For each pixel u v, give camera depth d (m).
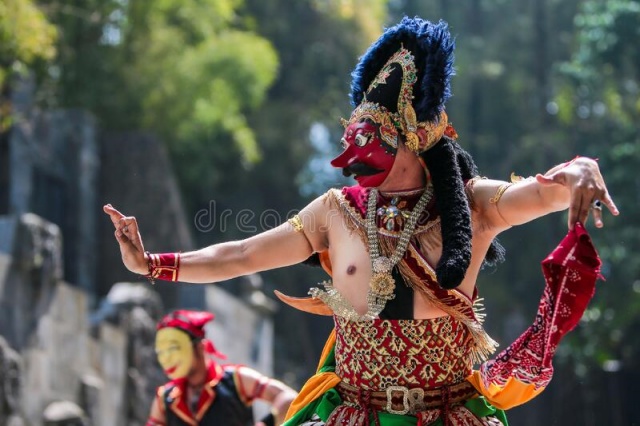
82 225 48.22
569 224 8.57
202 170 60.06
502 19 87.62
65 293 30.69
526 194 9.25
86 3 52.91
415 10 88.31
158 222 52.12
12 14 36.38
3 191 42.72
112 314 34.75
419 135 9.61
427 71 9.65
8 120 41.03
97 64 54.66
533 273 73.62
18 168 43.47
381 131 9.61
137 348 35.62
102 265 50.62
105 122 55.53
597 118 73.56
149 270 9.63
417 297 9.40
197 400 19.14
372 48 10.09
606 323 60.41
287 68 73.88
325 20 74.44
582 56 64.12
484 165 81.50
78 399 30.97
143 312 36.59
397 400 9.40
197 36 59.22
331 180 75.75
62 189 47.84
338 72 74.31
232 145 61.38
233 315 42.34
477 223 9.58
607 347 61.06
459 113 82.38
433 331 9.40
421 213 9.57
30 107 45.09
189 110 56.25
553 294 8.81
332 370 10.09
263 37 73.06
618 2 60.66
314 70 74.12
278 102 72.81
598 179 8.53
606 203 8.48
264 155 70.81
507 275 74.19
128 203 52.25
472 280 9.53
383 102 9.74
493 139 82.38
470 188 9.65
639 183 60.66
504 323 72.56
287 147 71.38
